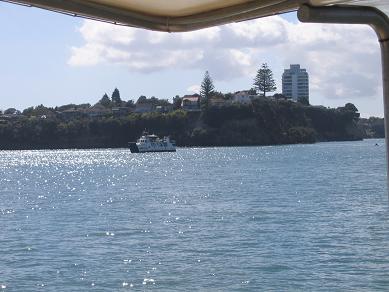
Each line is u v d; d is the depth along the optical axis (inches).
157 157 7185.0
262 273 1019.3
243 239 1381.6
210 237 1427.2
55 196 2790.4
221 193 2674.7
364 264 1067.3
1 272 1076.5
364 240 1317.7
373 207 1959.9
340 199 2257.6
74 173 4709.6
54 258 1204.5
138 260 1156.5
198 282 968.9
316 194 2490.2
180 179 3683.6
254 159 5999.0
